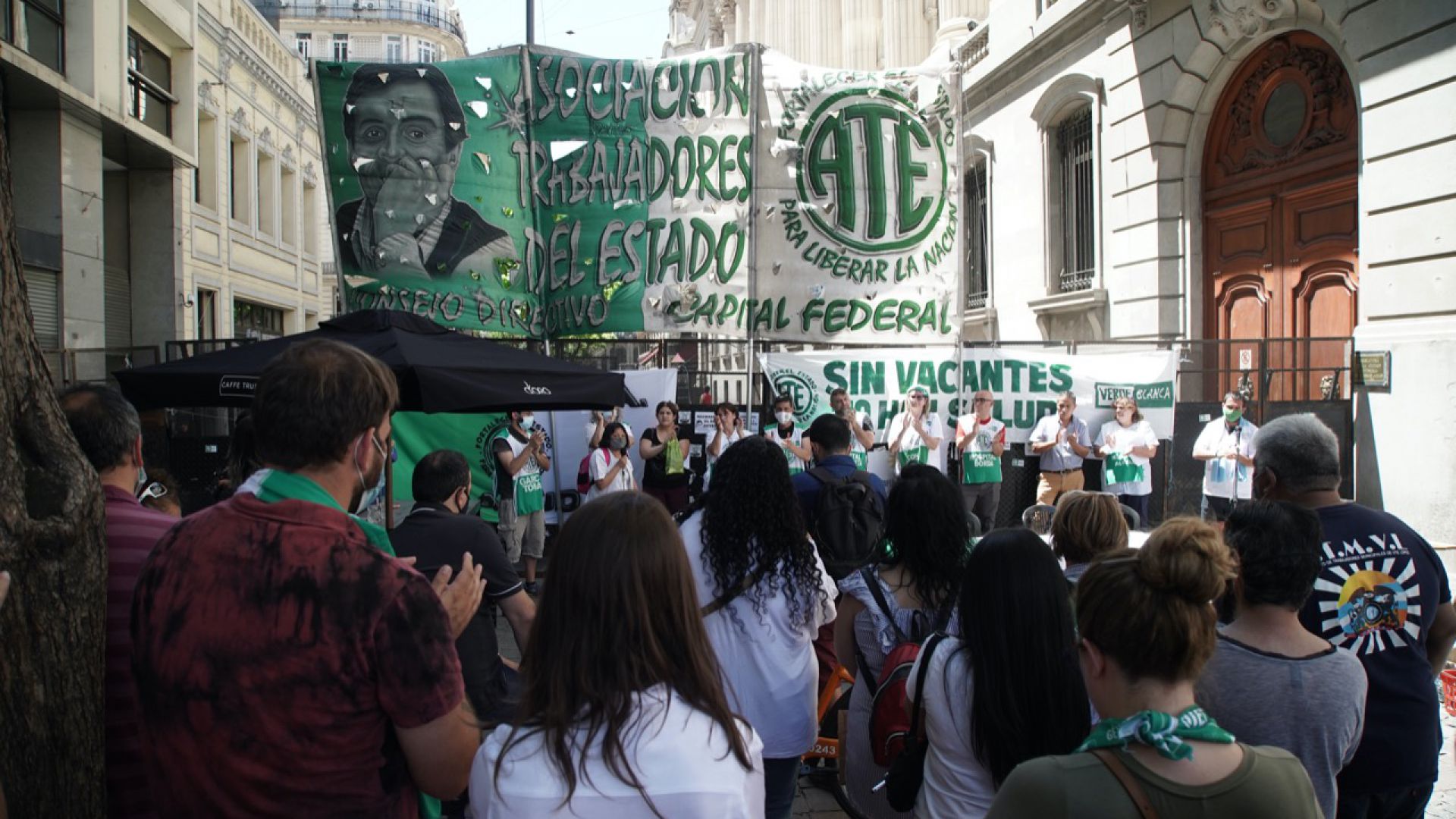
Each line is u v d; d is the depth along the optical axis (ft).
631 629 5.18
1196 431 34.50
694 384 35.37
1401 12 31.07
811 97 26.84
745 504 10.25
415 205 25.30
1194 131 41.96
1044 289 51.83
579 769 4.95
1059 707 7.64
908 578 10.85
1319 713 7.29
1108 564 5.87
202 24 66.23
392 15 179.93
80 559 6.20
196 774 5.32
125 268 59.93
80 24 47.85
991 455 30.68
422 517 11.82
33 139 46.73
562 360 18.22
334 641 5.30
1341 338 33.50
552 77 26.32
